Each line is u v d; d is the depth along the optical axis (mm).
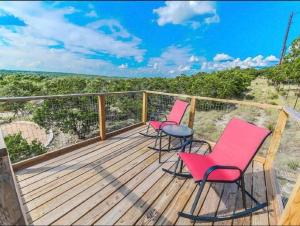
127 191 2146
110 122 5500
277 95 15352
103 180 2338
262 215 1883
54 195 2021
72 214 1781
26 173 2408
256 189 2285
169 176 2486
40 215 1748
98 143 3508
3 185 1407
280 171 3746
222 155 2197
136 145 3480
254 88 20062
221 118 7145
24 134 5133
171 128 3082
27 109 4789
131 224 1704
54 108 5203
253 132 2006
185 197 2086
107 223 1705
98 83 16422
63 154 2986
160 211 1870
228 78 18656
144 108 4793
